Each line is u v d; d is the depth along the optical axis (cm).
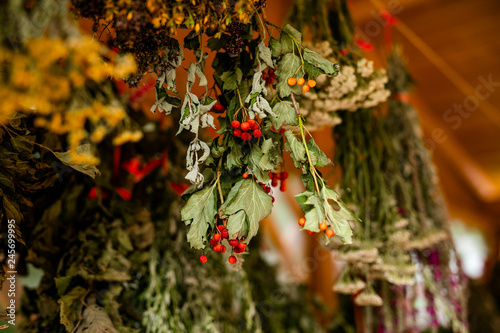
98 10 54
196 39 60
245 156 58
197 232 56
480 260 322
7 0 46
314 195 54
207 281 95
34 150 69
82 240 80
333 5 100
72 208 82
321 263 187
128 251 87
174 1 55
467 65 201
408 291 116
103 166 88
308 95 81
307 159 56
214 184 58
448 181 275
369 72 84
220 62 62
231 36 60
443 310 110
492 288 236
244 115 58
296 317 142
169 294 88
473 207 296
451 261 116
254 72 60
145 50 58
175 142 101
